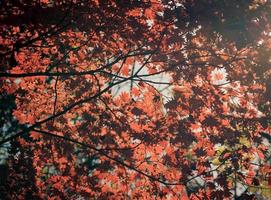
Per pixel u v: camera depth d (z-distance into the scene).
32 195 7.48
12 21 4.89
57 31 5.40
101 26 5.59
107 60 7.29
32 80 7.27
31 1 4.83
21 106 7.82
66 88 7.87
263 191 6.54
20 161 7.48
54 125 7.65
